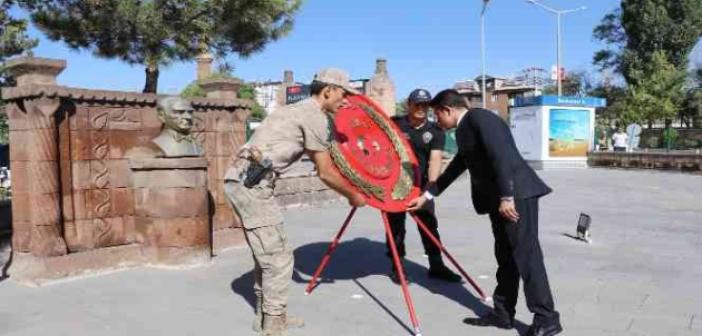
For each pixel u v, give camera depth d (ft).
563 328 14.26
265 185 13.53
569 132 90.74
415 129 18.89
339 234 17.29
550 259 22.53
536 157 90.94
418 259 22.49
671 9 145.79
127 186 20.57
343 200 42.09
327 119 14.23
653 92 131.54
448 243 25.84
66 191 18.99
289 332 14.05
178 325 14.55
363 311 15.74
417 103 18.45
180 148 20.33
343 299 16.88
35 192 18.06
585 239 26.50
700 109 147.84
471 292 17.69
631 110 132.87
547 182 62.39
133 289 17.72
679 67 146.61
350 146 15.35
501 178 12.95
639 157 83.51
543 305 13.14
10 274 19.06
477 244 25.58
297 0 55.72
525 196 13.07
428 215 18.88
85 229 19.48
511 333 13.98
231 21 51.65
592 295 17.31
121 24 46.68
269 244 13.46
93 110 19.58
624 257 22.93
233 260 21.62
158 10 47.80
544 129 89.15
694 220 33.71
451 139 65.16
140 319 14.98
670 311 15.72
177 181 20.08
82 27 48.42
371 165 15.47
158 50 50.47
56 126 18.54
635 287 18.24
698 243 26.12
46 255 18.22
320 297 17.08
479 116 13.57
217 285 18.22
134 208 20.72
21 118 18.56
